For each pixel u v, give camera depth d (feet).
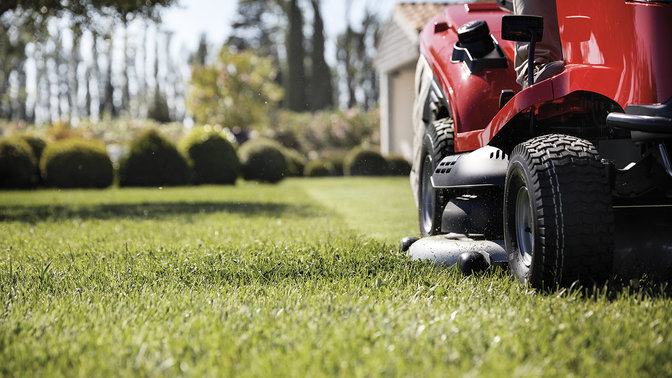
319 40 136.26
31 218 26.17
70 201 37.83
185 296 10.03
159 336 7.73
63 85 200.23
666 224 11.16
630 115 9.04
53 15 40.01
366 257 13.08
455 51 14.34
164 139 53.52
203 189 49.24
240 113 96.78
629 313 8.57
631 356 6.90
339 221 24.07
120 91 199.82
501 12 16.33
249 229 21.01
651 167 9.94
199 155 55.62
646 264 10.97
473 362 6.72
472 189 13.61
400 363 6.54
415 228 21.44
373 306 9.02
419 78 17.08
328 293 10.10
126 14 39.14
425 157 15.78
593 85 9.64
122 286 11.18
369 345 7.24
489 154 12.34
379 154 67.26
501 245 12.18
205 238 18.22
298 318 8.43
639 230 11.09
